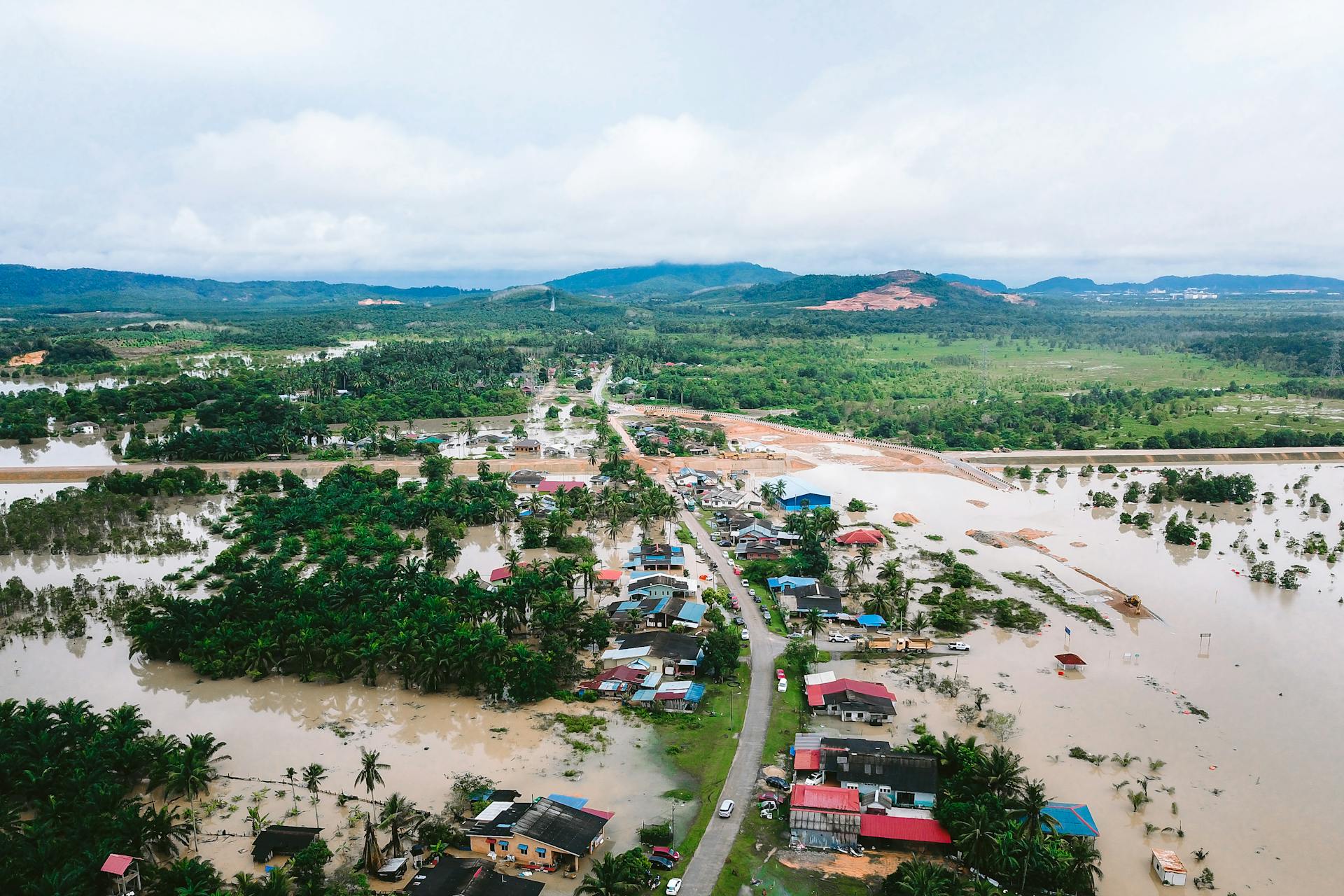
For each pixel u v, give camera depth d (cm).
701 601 17250
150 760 11112
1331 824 10481
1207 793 11069
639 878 8956
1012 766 10494
